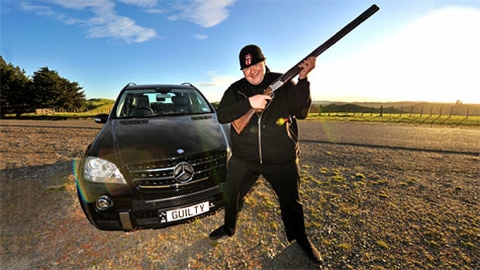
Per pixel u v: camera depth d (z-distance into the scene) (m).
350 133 8.12
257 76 1.65
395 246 1.93
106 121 2.84
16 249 1.92
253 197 2.86
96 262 1.77
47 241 2.02
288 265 1.74
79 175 1.82
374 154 4.98
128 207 1.72
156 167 1.76
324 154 5.00
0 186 3.19
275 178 1.75
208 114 2.96
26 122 12.66
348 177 3.54
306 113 1.57
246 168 1.79
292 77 1.50
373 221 2.30
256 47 1.60
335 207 2.59
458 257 1.78
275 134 1.62
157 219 1.78
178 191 1.80
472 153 5.02
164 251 1.89
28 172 3.77
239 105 1.51
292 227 1.80
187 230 2.17
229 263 1.76
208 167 1.94
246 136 1.67
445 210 2.49
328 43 1.44
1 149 5.44
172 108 3.07
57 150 5.37
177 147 1.89
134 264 1.75
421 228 2.16
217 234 2.03
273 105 1.61
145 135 2.10
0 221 2.33
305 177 3.55
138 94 3.18
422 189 3.06
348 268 1.70
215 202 1.97
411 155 4.88
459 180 3.38
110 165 1.74
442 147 5.64
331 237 2.06
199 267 1.72
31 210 2.54
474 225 2.20
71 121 13.52
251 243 2.00
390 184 3.24
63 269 1.70
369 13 1.39
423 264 1.72
